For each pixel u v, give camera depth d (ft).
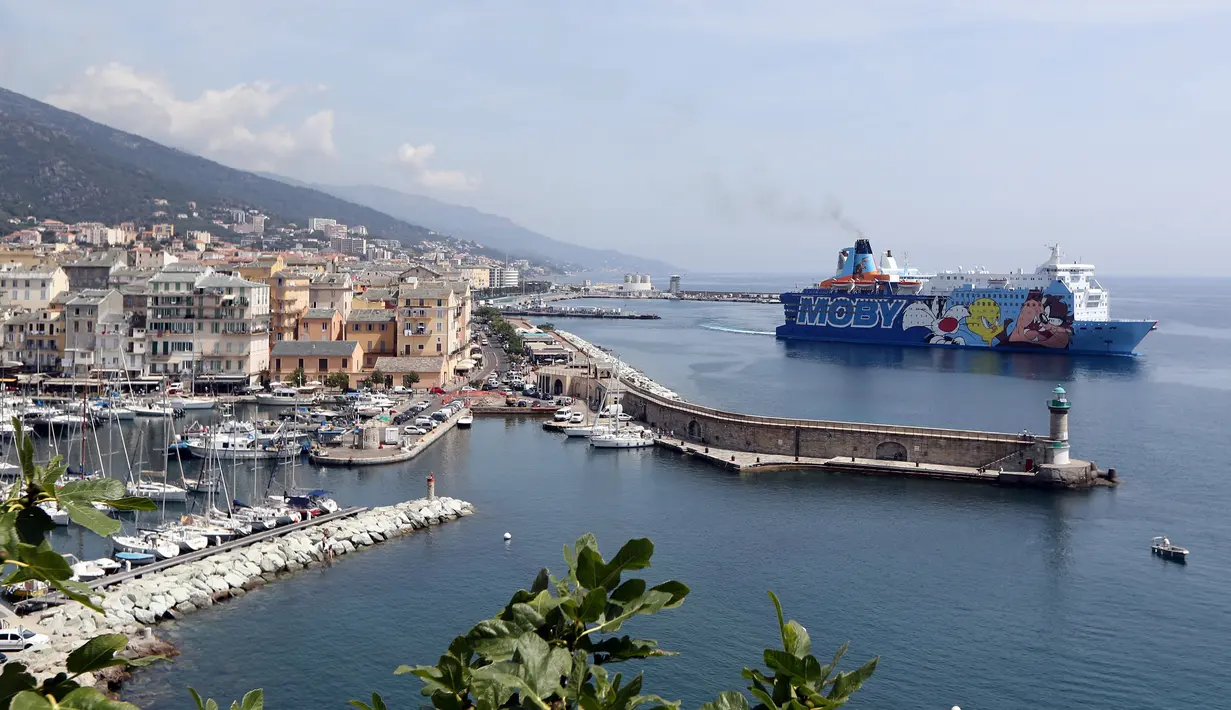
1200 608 318.86
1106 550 379.35
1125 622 307.17
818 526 410.72
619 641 50.88
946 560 365.40
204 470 495.41
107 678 257.75
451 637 290.97
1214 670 274.77
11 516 40.91
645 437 604.49
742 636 290.15
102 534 41.68
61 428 607.78
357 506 434.71
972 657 281.13
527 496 462.60
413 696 254.47
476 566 355.56
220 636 290.35
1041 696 259.19
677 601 49.32
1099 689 263.49
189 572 329.72
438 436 615.98
